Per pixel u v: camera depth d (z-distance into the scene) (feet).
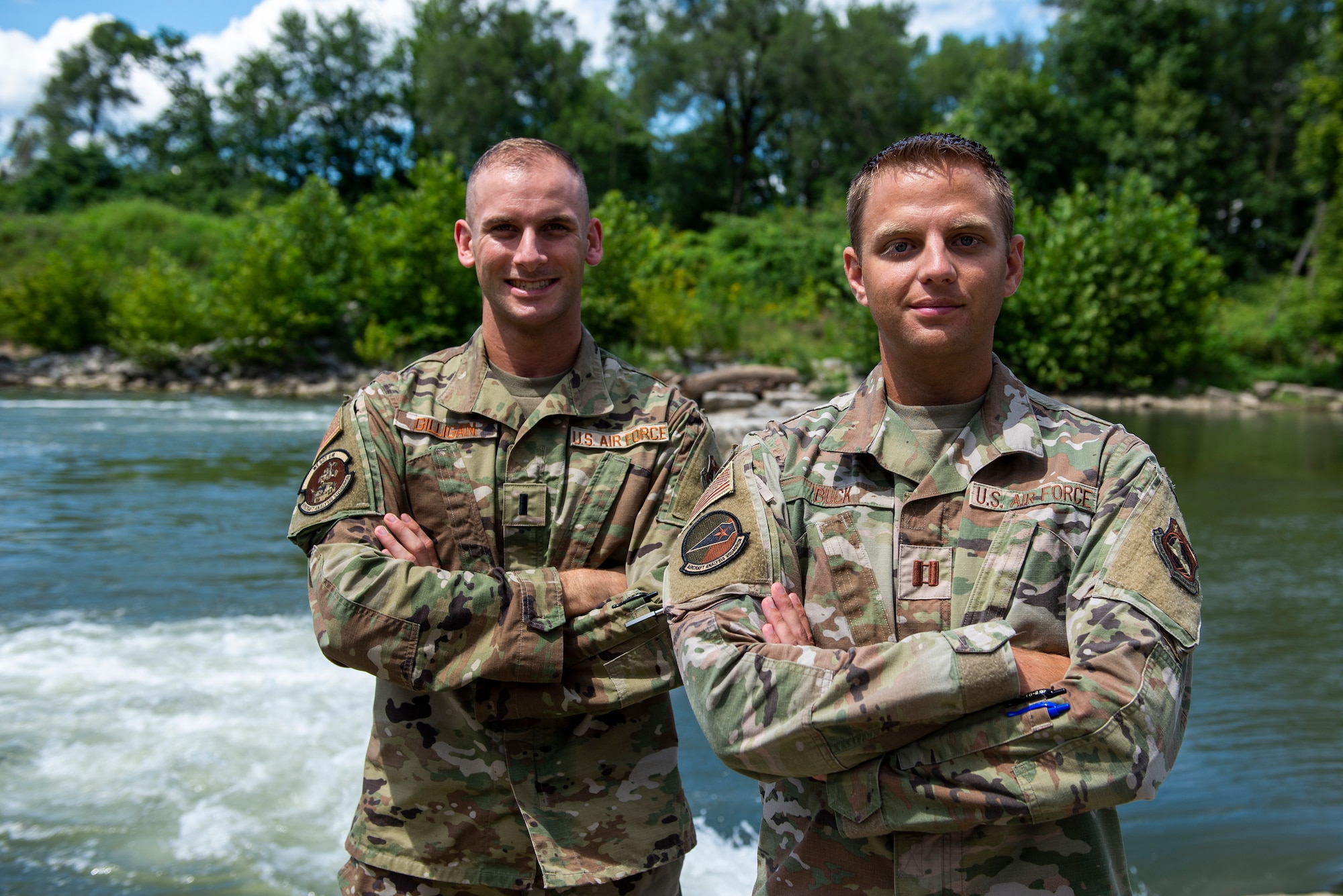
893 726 4.60
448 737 6.64
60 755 12.81
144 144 196.24
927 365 5.23
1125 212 79.15
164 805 11.53
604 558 7.04
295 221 85.87
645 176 152.66
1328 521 31.42
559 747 6.69
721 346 79.56
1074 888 4.66
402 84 172.04
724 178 149.69
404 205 82.33
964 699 4.51
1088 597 4.88
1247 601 21.76
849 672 4.66
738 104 147.23
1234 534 29.43
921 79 146.82
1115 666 4.61
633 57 144.36
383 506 6.89
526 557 7.02
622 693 6.55
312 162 177.88
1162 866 10.41
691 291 92.73
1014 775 4.49
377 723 6.85
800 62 135.13
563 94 144.25
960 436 5.26
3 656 16.78
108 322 86.12
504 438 7.11
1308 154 96.17
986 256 5.12
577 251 7.15
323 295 82.53
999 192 5.25
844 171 138.10
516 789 6.50
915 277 5.09
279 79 175.22
